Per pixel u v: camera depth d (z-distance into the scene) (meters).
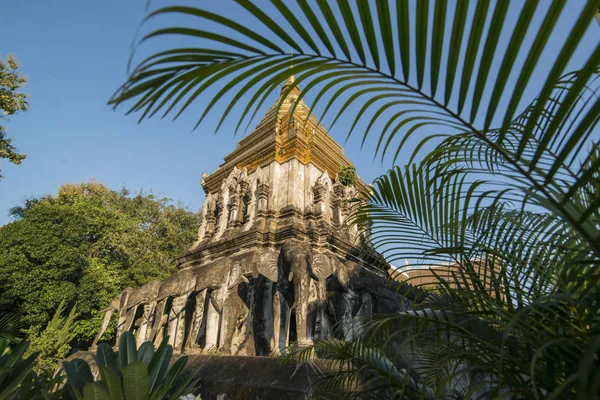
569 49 1.31
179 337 9.77
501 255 2.64
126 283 21.39
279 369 4.89
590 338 1.81
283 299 8.70
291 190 11.48
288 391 4.41
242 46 1.69
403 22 1.59
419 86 1.77
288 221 10.59
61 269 17.55
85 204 22.34
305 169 12.41
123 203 29.31
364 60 1.79
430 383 3.14
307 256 7.57
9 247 17.09
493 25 1.43
